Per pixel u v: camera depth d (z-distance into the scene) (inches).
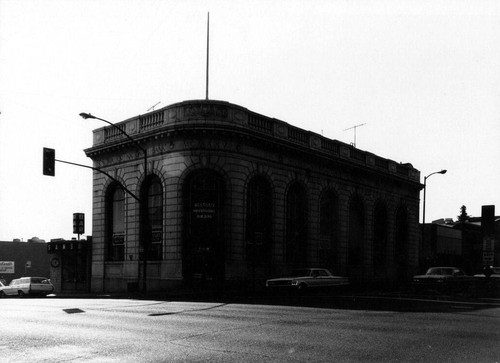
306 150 1461.6
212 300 853.2
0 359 319.9
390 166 1929.1
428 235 2300.7
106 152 1467.8
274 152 1374.3
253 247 1250.6
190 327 452.8
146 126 1343.5
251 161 1296.8
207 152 1224.8
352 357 319.9
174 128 1226.0
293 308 648.4
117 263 1407.5
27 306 756.0
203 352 335.3
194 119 1223.5
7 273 2810.0
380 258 1871.3
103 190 1477.6
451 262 2465.6
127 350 344.2
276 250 1350.9
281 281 1066.1
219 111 1230.9
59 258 1616.6
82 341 382.9
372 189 1819.6
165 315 560.1
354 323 484.4
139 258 1325.0
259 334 410.6
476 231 2837.1
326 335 406.6
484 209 1146.0
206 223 1214.9
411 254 2048.5
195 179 1235.2
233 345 360.5
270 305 701.9
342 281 1148.5
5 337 408.2
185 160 1232.2
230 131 1225.4
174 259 1227.2
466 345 365.1
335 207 1622.8
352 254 1710.1
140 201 1158.3
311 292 1093.1
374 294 1029.2
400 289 1293.1
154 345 362.0
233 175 1237.7
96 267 1469.0
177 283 1211.9
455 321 507.8
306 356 322.3
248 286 1245.1
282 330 433.7
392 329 443.5
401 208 2038.6
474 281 1162.6
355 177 1724.9
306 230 1478.8
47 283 1390.3
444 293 1077.1
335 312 592.7
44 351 345.1
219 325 466.3
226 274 1207.6
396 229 2003.0
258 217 1334.9
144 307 683.4
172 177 1249.4
